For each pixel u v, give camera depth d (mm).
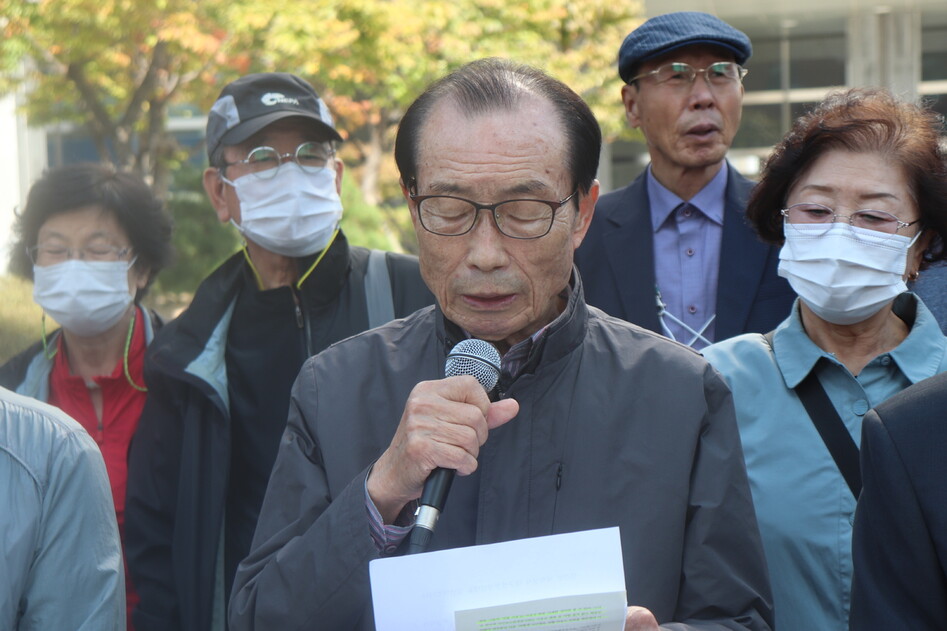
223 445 3336
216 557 3291
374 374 2277
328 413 2234
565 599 1803
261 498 3393
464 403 1944
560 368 2176
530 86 2078
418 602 1819
